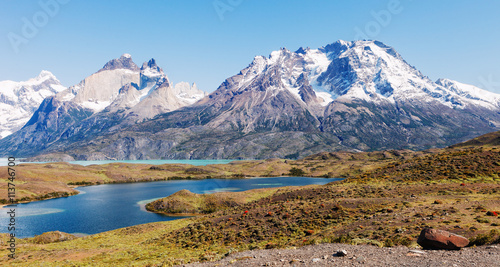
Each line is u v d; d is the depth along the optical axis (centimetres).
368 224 3850
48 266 4362
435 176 7744
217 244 4691
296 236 4269
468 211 3753
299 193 7806
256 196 13212
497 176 6888
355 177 10044
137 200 16200
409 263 1928
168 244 5297
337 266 2016
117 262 4338
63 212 12950
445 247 2205
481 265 1752
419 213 3897
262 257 2611
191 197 13612
